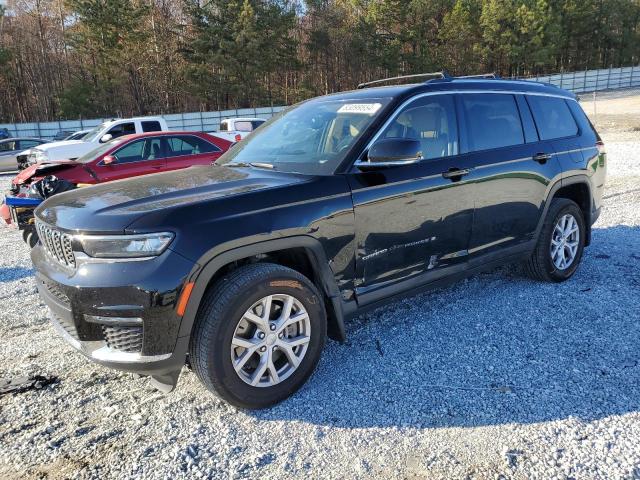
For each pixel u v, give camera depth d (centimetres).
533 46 6262
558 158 464
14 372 356
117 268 260
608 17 7538
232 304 278
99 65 4712
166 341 265
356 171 334
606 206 830
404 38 5881
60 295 279
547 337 378
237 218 282
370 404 303
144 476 248
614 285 477
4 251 742
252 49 4828
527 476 240
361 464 253
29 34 5491
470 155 397
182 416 297
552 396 303
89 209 285
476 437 270
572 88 6309
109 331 271
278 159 369
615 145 1725
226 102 5234
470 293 470
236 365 286
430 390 315
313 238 306
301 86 5778
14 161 2061
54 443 275
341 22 5931
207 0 5153
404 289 363
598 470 242
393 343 378
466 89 412
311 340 313
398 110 362
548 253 468
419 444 266
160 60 5006
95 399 319
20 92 5622
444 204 372
